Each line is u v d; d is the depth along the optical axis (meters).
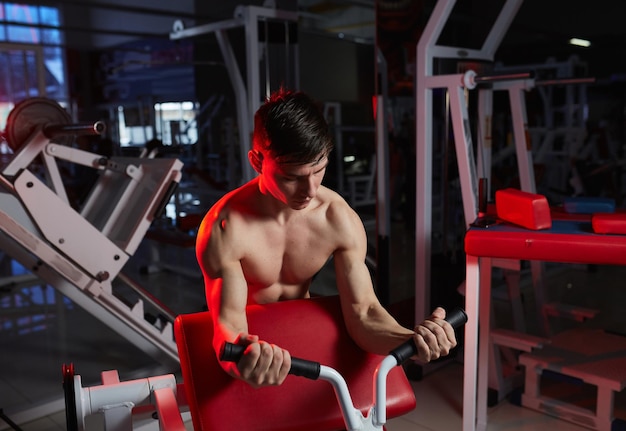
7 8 6.84
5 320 3.53
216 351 0.97
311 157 0.85
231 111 8.49
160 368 2.71
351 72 9.88
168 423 1.11
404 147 2.82
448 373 2.67
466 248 1.78
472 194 2.33
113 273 2.35
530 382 2.29
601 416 2.09
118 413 1.22
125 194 2.54
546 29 8.13
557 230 1.80
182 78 9.12
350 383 1.11
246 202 1.04
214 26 4.06
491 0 3.02
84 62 9.30
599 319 3.31
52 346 3.07
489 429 2.16
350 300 1.12
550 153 5.93
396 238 2.92
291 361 0.85
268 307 1.12
